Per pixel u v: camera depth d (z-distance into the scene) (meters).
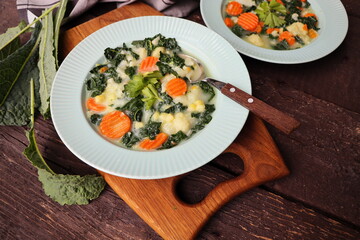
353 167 0.48
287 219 0.45
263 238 0.44
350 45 0.59
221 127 0.46
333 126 0.51
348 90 0.54
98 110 0.50
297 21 0.62
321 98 0.54
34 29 0.57
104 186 0.48
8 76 0.52
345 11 0.61
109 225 0.46
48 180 0.46
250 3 0.64
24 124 0.52
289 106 0.53
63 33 0.59
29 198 0.48
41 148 0.50
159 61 0.53
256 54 0.54
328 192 0.47
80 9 0.62
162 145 0.47
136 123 0.49
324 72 0.56
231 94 0.48
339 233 0.44
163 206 0.45
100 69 0.53
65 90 0.50
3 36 0.59
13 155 0.50
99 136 0.47
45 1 0.63
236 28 0.61
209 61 0.54
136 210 0.45
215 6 0.62
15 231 0.46
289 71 0.56
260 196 0.47
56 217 0.46
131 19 0.56
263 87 0.55
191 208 0.44
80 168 0.49
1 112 0.51
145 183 0.46
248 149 0.48
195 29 0.55
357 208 0.46
